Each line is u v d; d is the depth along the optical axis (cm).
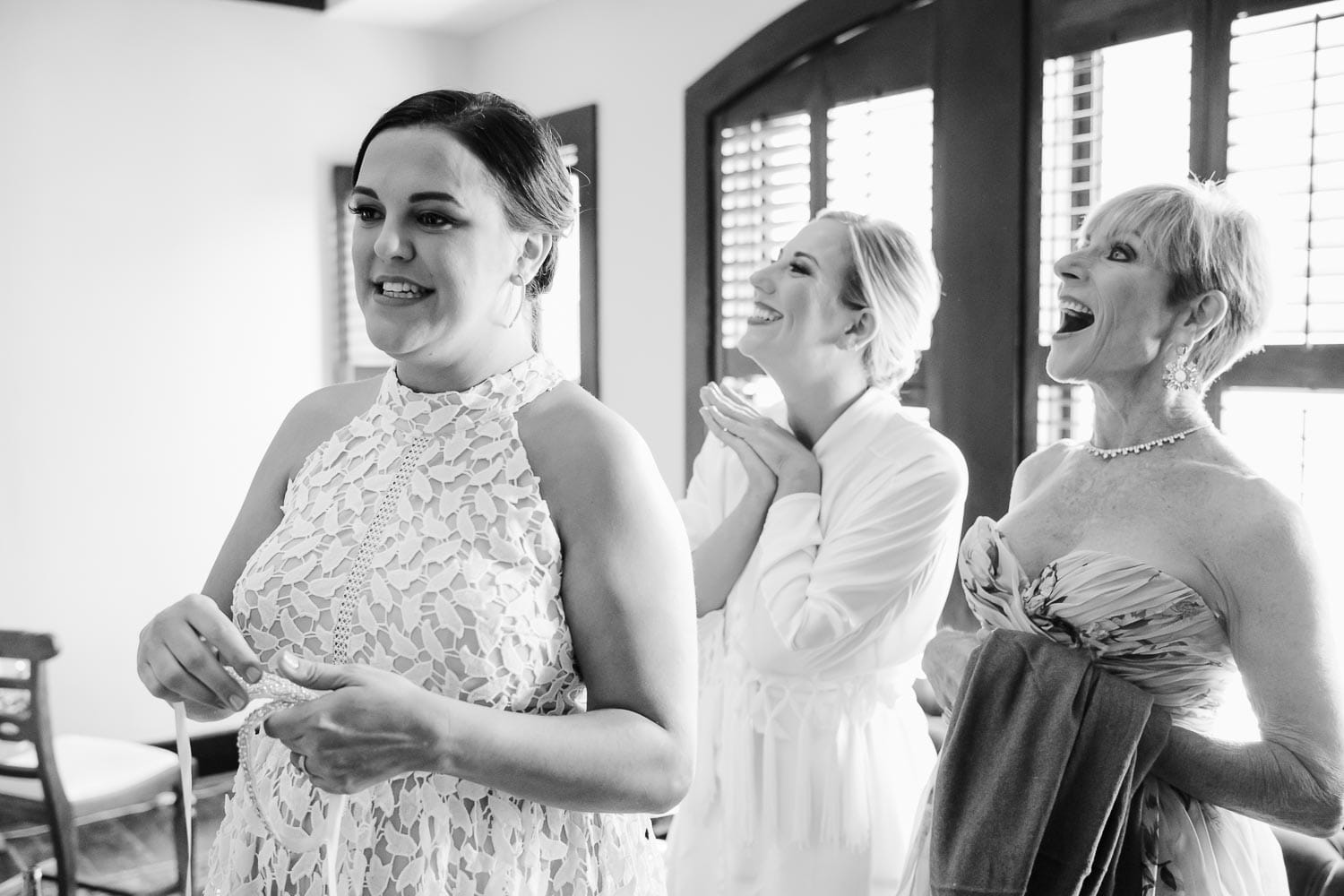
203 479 443
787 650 181
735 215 370
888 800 183
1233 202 146
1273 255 147
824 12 324
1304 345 230
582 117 429
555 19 445
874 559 180
